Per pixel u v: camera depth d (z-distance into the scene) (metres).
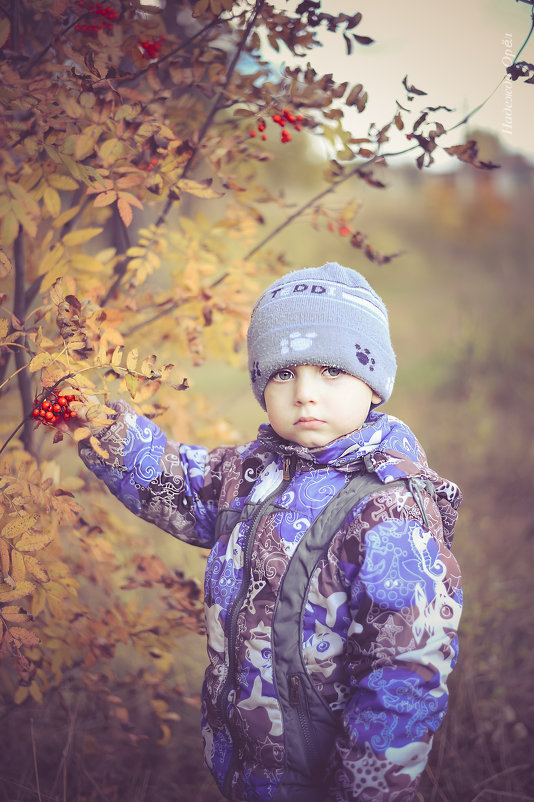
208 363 7.23
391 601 1.24
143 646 1.95
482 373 5.98
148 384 1.55
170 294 2.08
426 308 9.30
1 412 2.13
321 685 1.29
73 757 2.12
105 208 2.26
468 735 2.36
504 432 4.88
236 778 1.38
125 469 1.56
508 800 2.14
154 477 1.56
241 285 2.06
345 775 1.23
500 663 2.64
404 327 8.45
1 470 1.61
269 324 1.40
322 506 1.34
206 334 2.16
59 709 2.29
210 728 1.43
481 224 13.44
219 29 1.91
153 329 2.20
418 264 11.91
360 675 1.25
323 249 10.06
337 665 1.30
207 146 1.82
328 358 1.34
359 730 1.22
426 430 5.01
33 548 1.45
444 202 13.61
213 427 2.31
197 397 2.38
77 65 1.83
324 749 1.30
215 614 1.39
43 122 1.46
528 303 7.97
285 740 1.29
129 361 1.44
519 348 6.38
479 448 4.62
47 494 1.56
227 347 2.18
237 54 1.80
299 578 1.30
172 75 1.80
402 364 6.97
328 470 1.38
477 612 2.84
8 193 1.35
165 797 2.15
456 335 6.94
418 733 1.21
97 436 1.54
